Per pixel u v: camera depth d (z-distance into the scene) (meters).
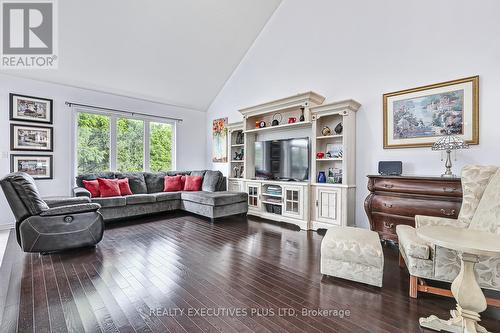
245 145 4.89
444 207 2.51
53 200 3.25
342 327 1.48
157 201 4.55
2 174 3.78
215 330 1.44
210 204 4.14
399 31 3.20
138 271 2.23
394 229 2.86
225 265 2.38
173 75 5.11
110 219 3.98
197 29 4.47
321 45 4.04
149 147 5.55
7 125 3.82
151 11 3.91
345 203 3.41
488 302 1.58
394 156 3.26
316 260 2.51
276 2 4.65
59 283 1.99
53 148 4.26
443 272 1.70
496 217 1.72
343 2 3.76
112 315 1.58
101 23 3.76
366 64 3.51
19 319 1.53
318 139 3.83
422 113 3.02
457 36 2.78
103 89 4.75
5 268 2.28
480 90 2.65
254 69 5.20
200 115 6.41
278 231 3.61
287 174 4.30
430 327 1.47
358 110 3.58
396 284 2.01
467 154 2.73
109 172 4.66
